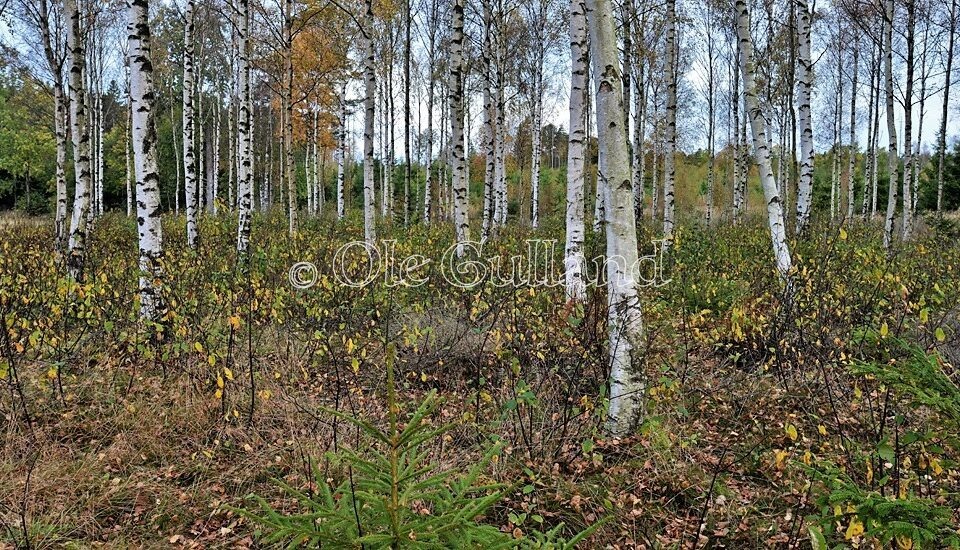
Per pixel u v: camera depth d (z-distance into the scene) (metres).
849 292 5.96
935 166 23.25
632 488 3.82
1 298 4.74
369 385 5.13
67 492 3.46
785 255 7.07
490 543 2.09
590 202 17.89
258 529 3.13
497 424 4.11
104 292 5.52
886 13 13.24
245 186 9.85
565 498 3.70
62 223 9.66
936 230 12.34
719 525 3.46
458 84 9.64
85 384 4.50
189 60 11.15
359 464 2.12
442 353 5.53
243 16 10.73
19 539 3.02
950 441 2.65
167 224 14.66
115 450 3.91
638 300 4.33
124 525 3.30
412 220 17.45
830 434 4.28
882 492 3.21
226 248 10.10
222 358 4.81
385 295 6.13
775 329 5.33
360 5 14.90
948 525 2.23
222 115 30.02
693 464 4.02
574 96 6.82
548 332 5.13
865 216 19.47
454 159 9.78
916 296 5.92
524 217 26.19
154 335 5.18
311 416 4.32
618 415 4.29
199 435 4.18
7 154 24.89
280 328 5.93
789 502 3.62
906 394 4.17
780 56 17.69
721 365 5.48
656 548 3.24
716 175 39.12
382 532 2.03
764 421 4.61
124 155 27.72
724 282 7.14
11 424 3.96
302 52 14.94
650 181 35.62
